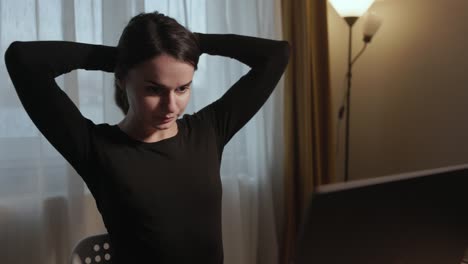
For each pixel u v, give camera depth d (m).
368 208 0.57
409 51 2.06
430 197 0.63
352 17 1.98
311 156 2.00
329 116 2.07
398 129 2.14
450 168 0.65
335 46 2.31
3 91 1.33
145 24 0.82
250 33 1.90
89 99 1.50
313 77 2.01
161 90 0.82
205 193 0.93
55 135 0.85
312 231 0.54
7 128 1.35
